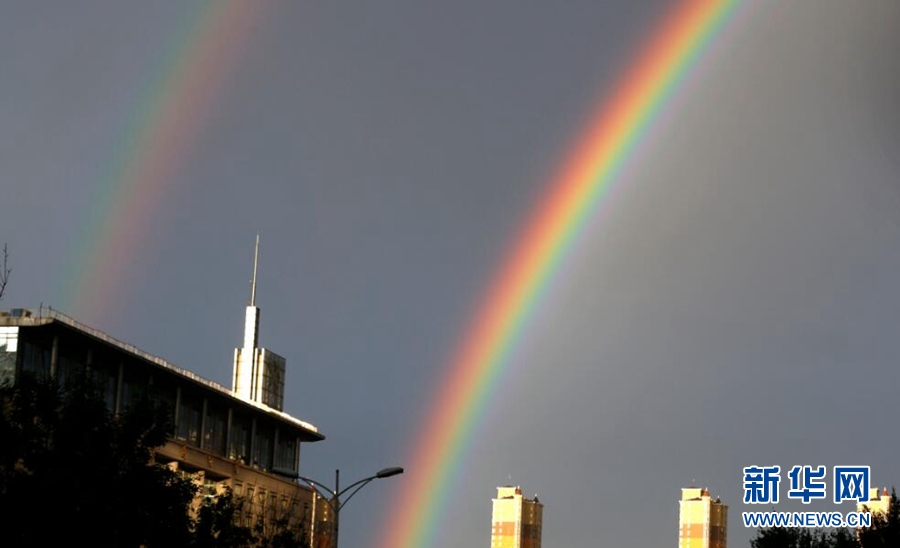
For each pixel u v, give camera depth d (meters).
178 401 128.62
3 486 60.38
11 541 58.38
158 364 122.69
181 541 66.00
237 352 152.12
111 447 64.75
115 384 118.12
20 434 61.75
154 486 64.44
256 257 154.25
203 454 128.25
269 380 153.25
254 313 152.88
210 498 91.12
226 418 139.12
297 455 157.00
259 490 139.88
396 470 89.56
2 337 105.38
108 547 60.69
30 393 63.84
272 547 108.25
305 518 147.25
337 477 89.94
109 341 115.38
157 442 67.94
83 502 60.19
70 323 111.62
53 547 58.78
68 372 110.75
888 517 100.75
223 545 82.56
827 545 105.81
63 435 62.81
